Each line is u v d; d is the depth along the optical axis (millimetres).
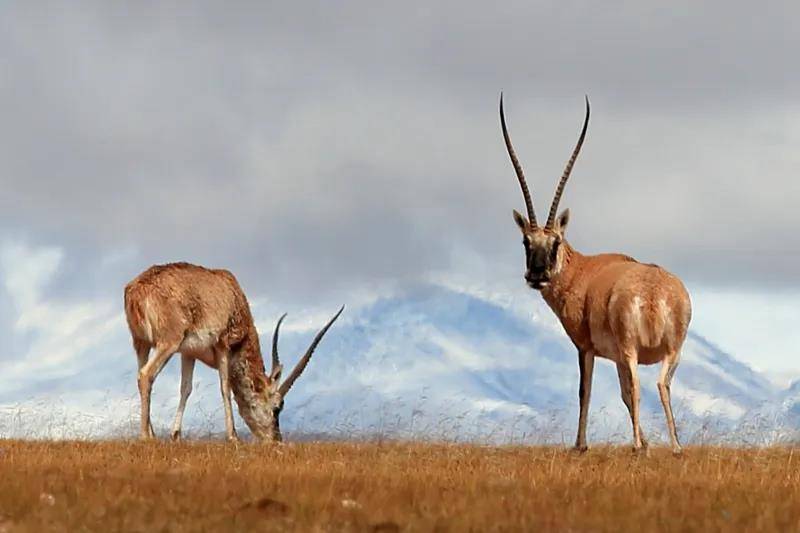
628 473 34844
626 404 43875
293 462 37250
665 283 42031
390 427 46750
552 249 44469
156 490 28734
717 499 28906
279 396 53531
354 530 24594
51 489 28562
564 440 46438
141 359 51531
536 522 25312
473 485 30109
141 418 49719
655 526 25141
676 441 41875
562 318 44375
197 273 51812
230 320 52188
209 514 25719
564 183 45094
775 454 42625
